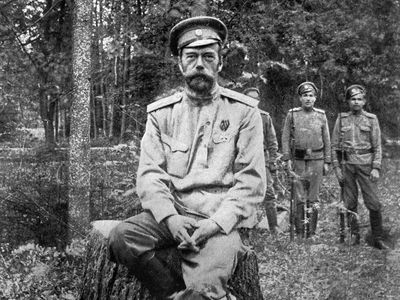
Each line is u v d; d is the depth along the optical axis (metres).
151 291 3.54
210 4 6.88
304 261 5.29
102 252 3.95
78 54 6.53
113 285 3.89
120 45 7.18
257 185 3.52
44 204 6.45
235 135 3.59
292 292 4.73
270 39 7.80
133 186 6.41
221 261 3.28
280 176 7.62
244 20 7.23
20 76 10.97
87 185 6.36
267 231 6.30
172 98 3.73
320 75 8.74
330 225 6.52
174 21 6.95
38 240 6.29
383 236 6.11
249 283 3.77
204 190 3.53
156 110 3.71
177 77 7.25
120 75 8.83
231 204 3.42
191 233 3.36
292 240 6.04
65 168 6.92
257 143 3.60
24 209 6.34
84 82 6.54
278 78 8.52
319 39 8.59
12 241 6.19
